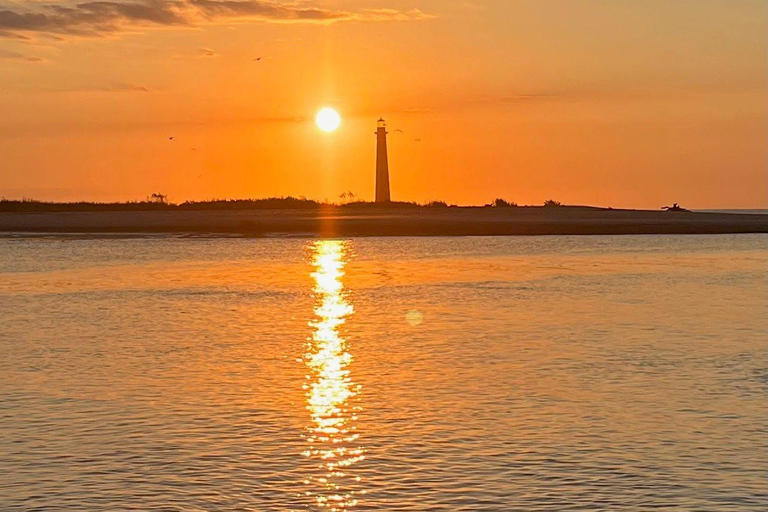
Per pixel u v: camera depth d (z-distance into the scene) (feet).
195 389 116.78
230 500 74.84
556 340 159.22
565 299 230.07
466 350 148.56
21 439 92.38
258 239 545.85
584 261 370.94
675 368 130.62
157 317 196.95
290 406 107.14
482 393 113.80
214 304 223.30
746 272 315.78
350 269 334.24
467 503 74.02
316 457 86.33
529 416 101.76
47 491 76.84
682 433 94.17
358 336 165.99
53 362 137.90
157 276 306.35
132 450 88.48
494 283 275.80
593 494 75.92
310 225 618.03
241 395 113.29
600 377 124.06
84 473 81.61
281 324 184.34
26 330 176.14
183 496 75.72
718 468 82.58
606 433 94.32
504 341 158.51
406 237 567.59
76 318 195.62
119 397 112.06
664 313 199.62
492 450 88.43
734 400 109.19
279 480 79.71
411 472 81.92
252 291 256.11
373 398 111.34
